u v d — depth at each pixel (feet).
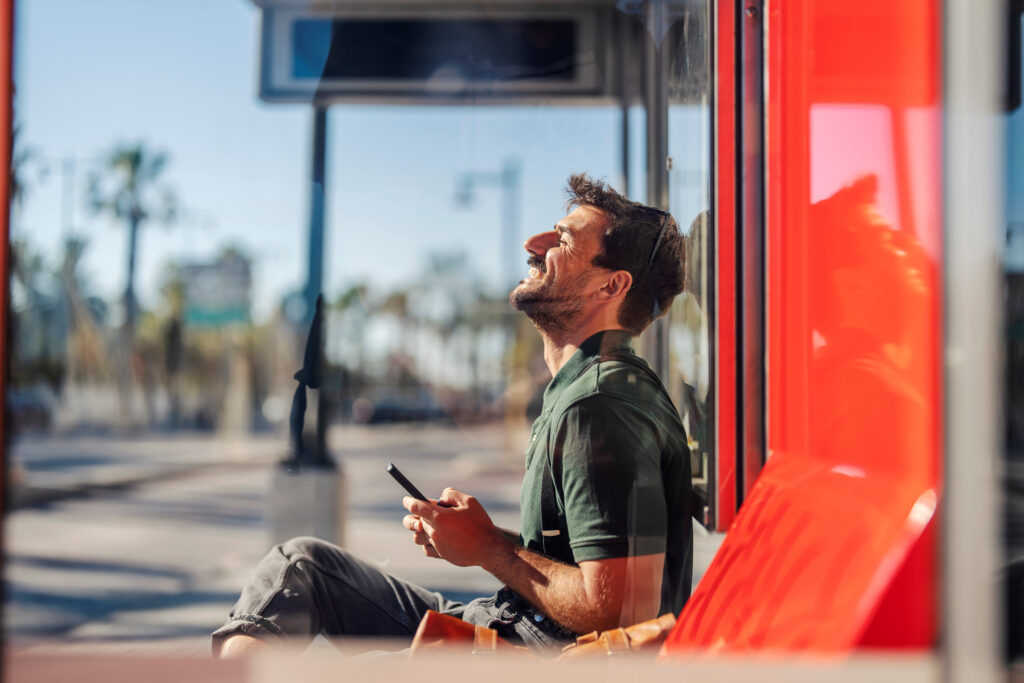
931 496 2.34
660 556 3.85
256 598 4.52
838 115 2.93
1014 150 2.27
